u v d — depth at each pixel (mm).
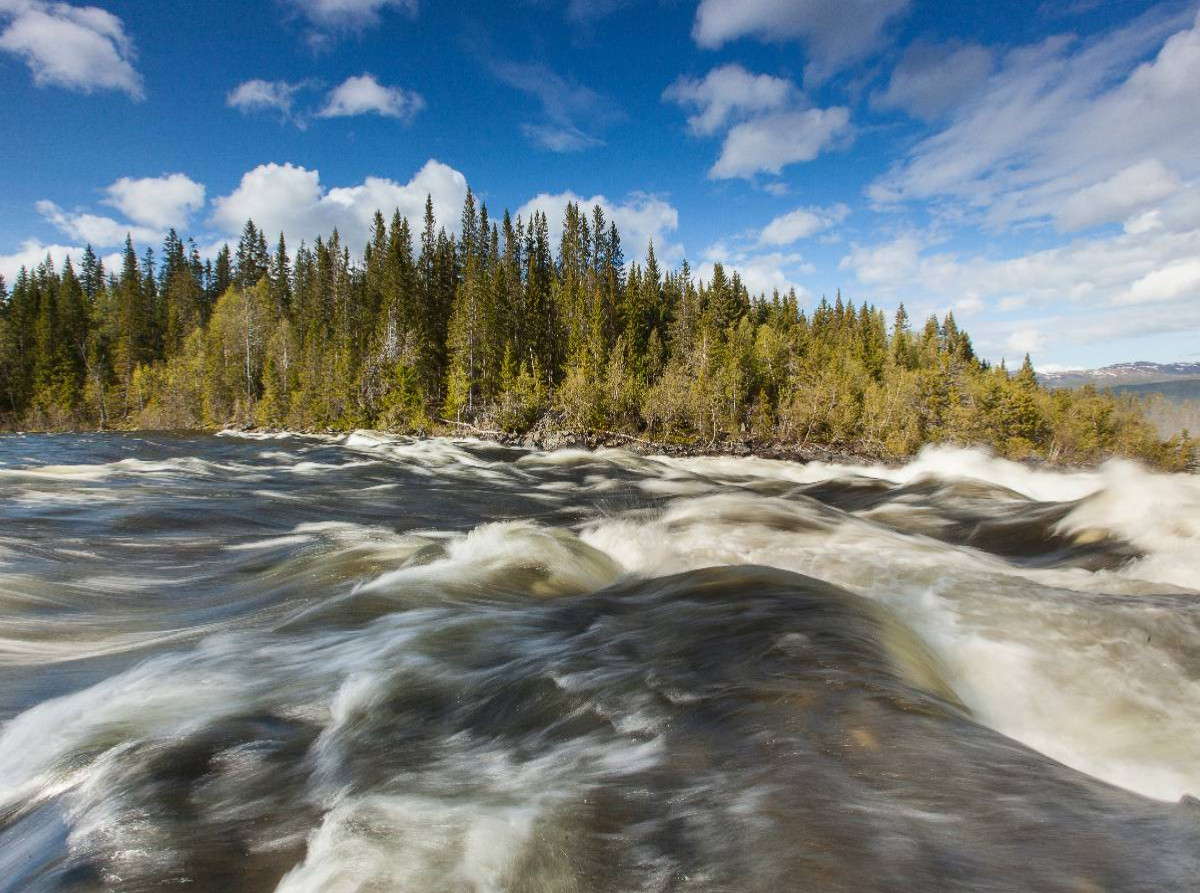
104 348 76812
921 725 2602
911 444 58688
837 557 7609
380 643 4680
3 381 70812
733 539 8594
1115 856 1659
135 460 23203
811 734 2561
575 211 80375
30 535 9766
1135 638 4523
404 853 1962
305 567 8078
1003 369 72062
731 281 90375
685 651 3844
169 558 9039
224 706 3768
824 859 1687
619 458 35844
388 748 3025
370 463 27812
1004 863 1645
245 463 25938
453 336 62781
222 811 2623
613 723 2977
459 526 13594
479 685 3713
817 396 58500
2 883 2318
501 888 1758
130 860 2303
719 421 56562
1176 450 68812
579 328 63656
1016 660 4207
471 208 82500
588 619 5012
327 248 88188
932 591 5629
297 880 1938
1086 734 3479
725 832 1910
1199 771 3146
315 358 63656
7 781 3168
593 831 2035
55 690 4477
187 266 98188
